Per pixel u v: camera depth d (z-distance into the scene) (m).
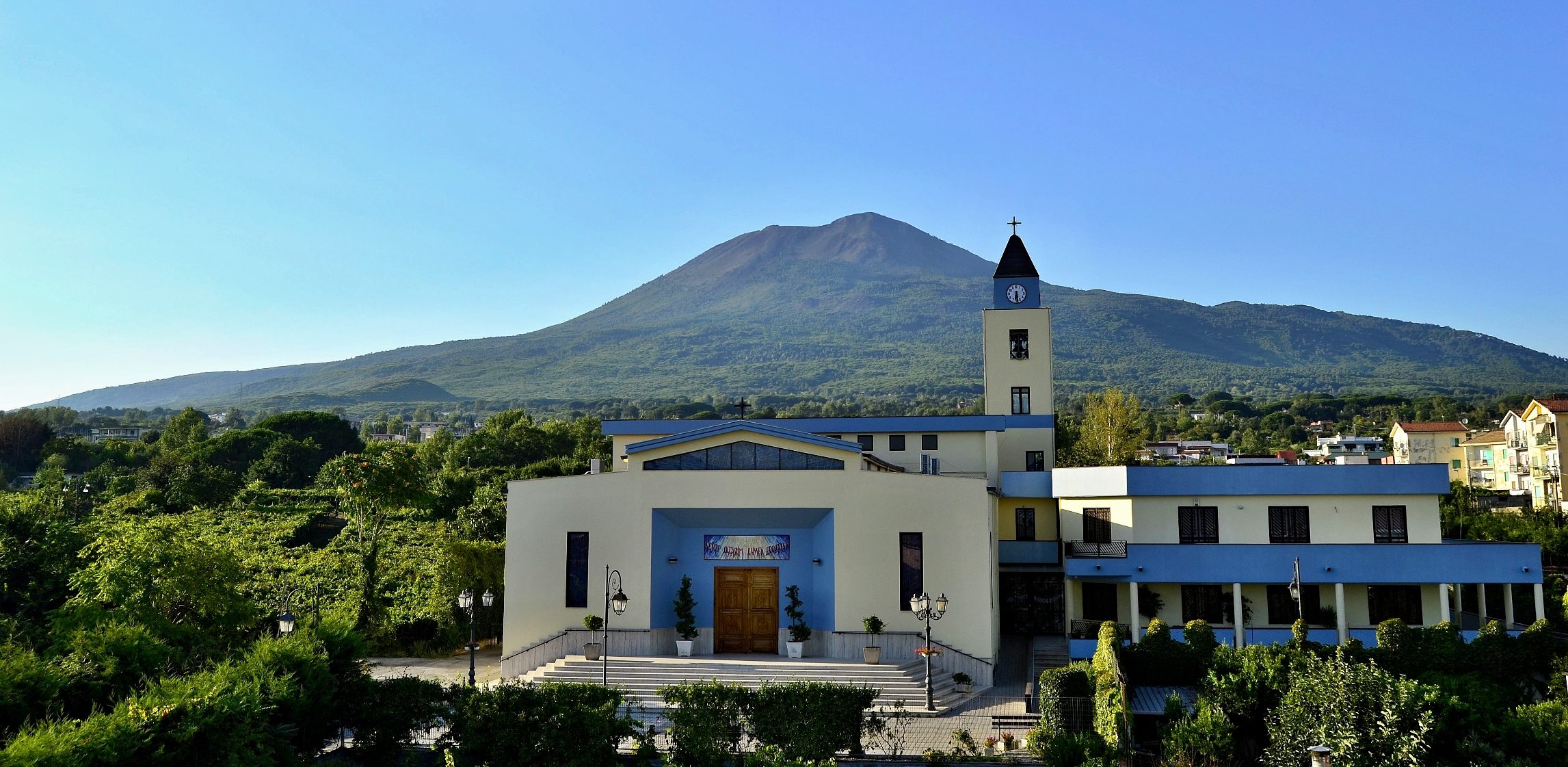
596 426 147.75
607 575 41.94
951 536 42.59
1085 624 44.59
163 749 23.11
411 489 57.12
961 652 41.81
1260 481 44.19
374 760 30.81
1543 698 36.97
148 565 39.25
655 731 30.19
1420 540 42.84
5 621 38.94
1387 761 28.06
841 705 30.56
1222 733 30.94
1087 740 28.30
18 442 135.62
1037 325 62.56
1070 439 108.25
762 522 44.34
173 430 153.88
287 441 114.50
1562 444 100.31
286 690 27.59
